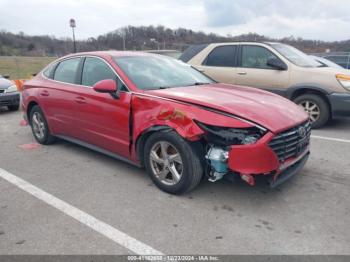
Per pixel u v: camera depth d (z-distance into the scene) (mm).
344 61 15188
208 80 4918
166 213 3354
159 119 3584
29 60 26844
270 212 3354
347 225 3111
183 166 3506
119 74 4191
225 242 2873
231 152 3215
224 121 3225
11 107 9336
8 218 3289
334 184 3982
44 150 5465
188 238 2934
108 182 4125
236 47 7434
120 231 3047
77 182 4137
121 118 4047
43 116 5531
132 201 3613
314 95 6500
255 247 2801
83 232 3037
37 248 2816
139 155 4020
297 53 7266
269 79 6914
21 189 3949
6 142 5996
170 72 4645
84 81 4715
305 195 3707
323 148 5340
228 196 3691
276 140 3236
